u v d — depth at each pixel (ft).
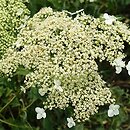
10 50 2.09
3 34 2.19
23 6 2.27
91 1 2.69
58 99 2.00
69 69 1.94
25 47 2.04
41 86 2.05
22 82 2.41
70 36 1.98
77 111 2.00
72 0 2.83
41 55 1.99
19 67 2.16
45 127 2.63
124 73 3.10
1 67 2.07
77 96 1.99
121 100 2.80
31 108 2.54
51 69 1.96
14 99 2.39
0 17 2.21
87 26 2.04
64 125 2.67
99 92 2.02
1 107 2.46
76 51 1.96
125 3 3.08
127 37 2.07
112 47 2.02
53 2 2.56
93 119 2.79
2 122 2.54
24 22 2.23
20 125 2.43
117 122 2.71
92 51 1.98
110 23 2.07
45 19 2.11
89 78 2.01
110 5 2.88
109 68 2.86
